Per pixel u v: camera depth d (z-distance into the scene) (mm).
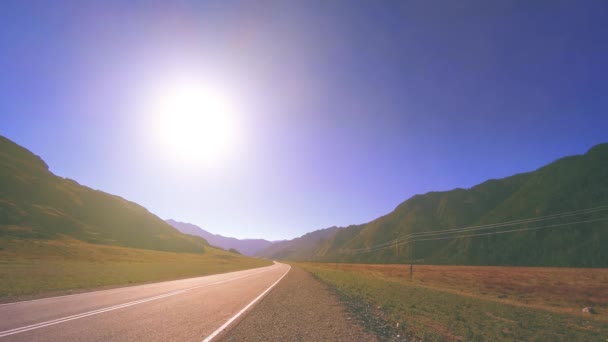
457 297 28406
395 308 17578
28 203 110938
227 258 155625
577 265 89375
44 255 58312
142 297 16016
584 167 132250
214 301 15766
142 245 134375
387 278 61781
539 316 20719
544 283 50031
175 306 13547
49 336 7777
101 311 11508
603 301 34312
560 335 14188
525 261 106938
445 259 136875
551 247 105250
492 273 70812
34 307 11867
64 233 102062
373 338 9586
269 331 9633
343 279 41812
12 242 62062
